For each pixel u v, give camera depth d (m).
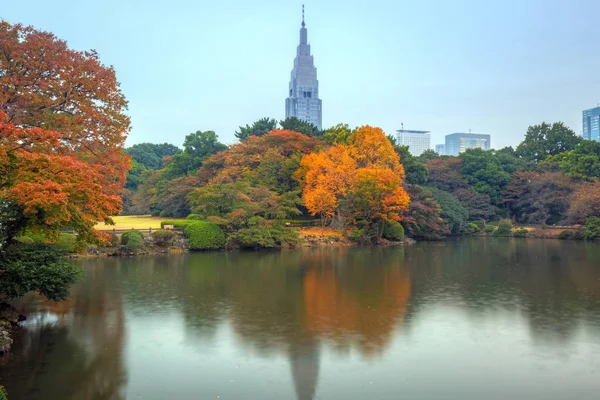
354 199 51.62
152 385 12.78
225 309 20.84
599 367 14.02
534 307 21.20
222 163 63.97
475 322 18.77
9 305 20.12
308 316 19.66
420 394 12.24
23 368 13.92
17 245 18.58
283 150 61.66
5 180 16.80
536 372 13.67
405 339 16.66
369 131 56.75
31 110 24.55
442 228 60.06
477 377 13.32
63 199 15.86
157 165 107.50
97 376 13.35
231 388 12.62
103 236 20.81
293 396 12.12
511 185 73.94
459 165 78.44
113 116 28.84
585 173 67.62
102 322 18.70
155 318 19.33
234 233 44.78
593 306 21.33
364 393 12.30
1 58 24.23
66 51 26.52
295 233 47.91
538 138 99.94
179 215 69.12
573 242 56.12
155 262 35.97
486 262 36.72
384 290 25.19
